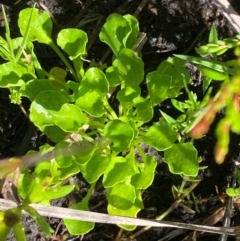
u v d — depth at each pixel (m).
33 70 0.19
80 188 0.20
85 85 0.17
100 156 0.17
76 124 0.17
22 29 0.19
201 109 0.16
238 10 0.22
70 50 0.19
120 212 0.18
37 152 0.18
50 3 0.22
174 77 0.18
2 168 0.16
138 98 0.17
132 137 0.17
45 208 0.17
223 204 0.20
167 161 0.17
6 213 0.15
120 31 0.19
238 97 0.14
